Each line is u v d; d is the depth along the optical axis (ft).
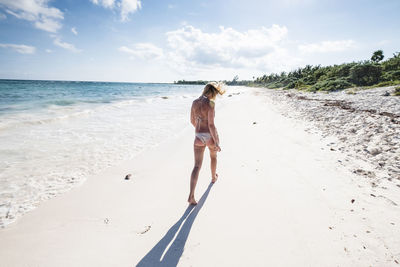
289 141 18.71
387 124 18.99
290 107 41.65
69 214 8.68
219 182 11.64
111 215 8.67
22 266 6.10
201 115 9.75
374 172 11.54
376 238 7.02
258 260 6.41
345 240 7.03
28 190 10.61
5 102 47.34
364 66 76.79
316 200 9.46
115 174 12.71
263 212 8.84
